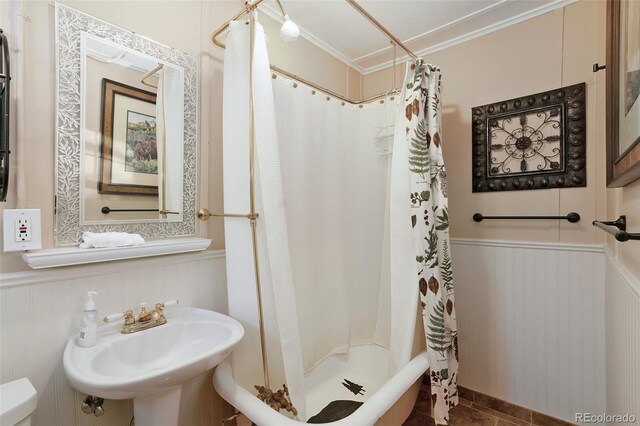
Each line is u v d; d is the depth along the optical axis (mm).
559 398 1715
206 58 1453
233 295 1292
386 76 2475
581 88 1655
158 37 1280
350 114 2027
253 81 1208
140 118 1228
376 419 1087
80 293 1052
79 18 1060
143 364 1095
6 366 914
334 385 1857
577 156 1666
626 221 1089
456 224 2086
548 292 1751
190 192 1395
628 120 865
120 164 1171
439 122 1612
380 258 2002
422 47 2209
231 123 1287
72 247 1044
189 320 1241
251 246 1240
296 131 1688
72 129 1048
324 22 1936
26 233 927
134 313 1183
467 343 2021
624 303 1026
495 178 1933
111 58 1141
